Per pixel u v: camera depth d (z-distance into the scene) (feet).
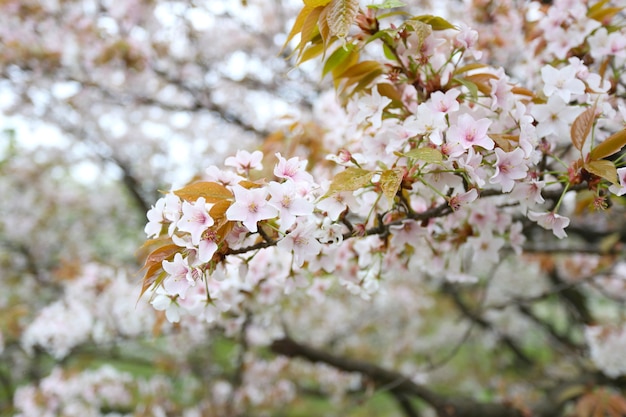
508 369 24.64
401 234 5.21
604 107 4.99
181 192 3.94
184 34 16.28
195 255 3.94
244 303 6.98
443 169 4.34
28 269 21.54
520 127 4.70
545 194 5.60
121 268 12.71
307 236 4.12
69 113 18.29
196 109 16.58
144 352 21.03
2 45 13.82
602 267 13.25
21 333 13.65
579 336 23.57
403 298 19.79
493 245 6.00
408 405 18.33
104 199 24.90
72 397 16.24
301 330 18.20
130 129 21.18
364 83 5.50
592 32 6.35
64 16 14.30
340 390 20.38
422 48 5.05
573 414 12.01
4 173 22.80
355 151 6.34
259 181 4.11
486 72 5.65
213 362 18.34
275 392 18.75
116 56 14.03
